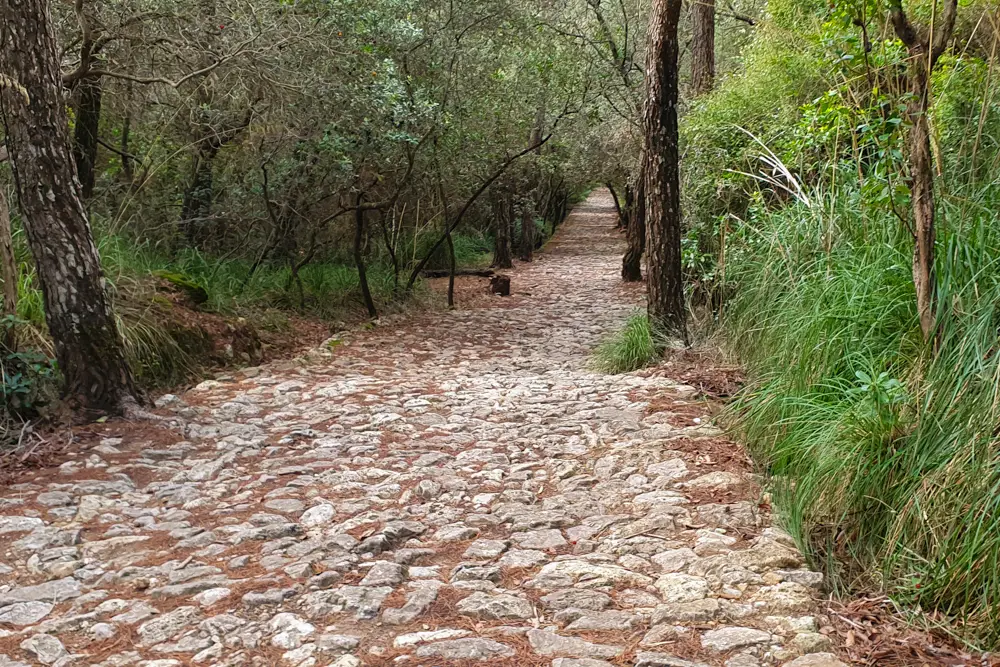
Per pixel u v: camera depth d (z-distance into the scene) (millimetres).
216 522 4504
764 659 2943
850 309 4977
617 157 23969
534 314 15109
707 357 7703
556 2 16703
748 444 5285
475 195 15641
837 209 6219
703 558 3746
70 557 4016
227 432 6227
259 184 12461
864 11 4477
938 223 4703
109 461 5453
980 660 2998
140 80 8711
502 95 16828
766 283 6762
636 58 17938
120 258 9008
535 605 3424
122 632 3289
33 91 5672
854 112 5152
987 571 3215
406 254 17516
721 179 8867
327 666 2973
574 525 4320
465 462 5445
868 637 3148
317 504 4734
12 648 3172
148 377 7699
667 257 8367
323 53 10734
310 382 8484
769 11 9508
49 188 5840
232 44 9555
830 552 3693
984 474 3402
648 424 5949
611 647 3068
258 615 3396
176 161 12195
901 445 3928
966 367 3877
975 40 6570
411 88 13398
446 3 14086
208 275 11156
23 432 5691
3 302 6453
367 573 3742
